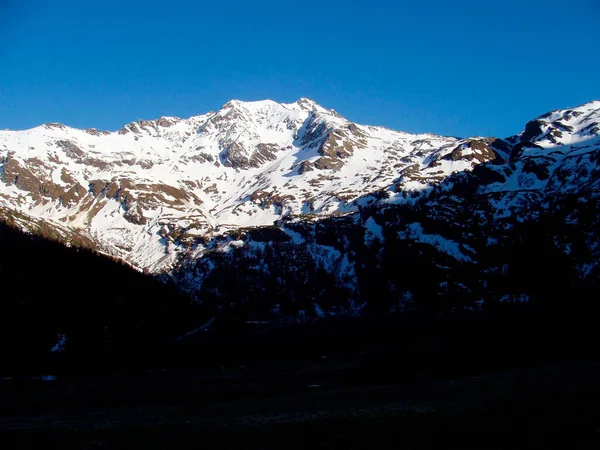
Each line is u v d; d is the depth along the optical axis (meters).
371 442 68.62
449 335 191.00
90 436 82.31
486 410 81.31
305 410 98.00
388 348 192.38
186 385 145.62
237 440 74.62
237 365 189.38
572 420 70.06
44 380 160.25
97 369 180.88
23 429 89.12
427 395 104.75
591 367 118.75
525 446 61.97
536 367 127.81
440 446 64.88
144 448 73.88
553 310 193.75
